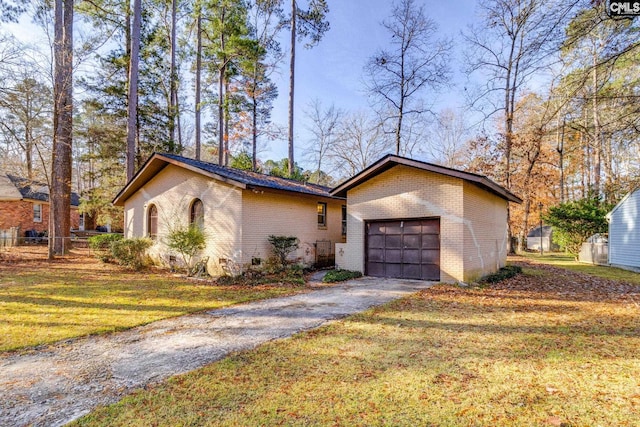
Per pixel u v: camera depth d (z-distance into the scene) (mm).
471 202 10359
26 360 4293
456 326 5766
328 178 35375
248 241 11234
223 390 3482
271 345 4836
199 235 11195
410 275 10766
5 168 20641
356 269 11930
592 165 27828
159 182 13945
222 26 22578
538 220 29125
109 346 4824
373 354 4484
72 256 15930
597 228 18516
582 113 10570
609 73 8031
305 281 10695
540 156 25812
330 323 5965
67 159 16672
